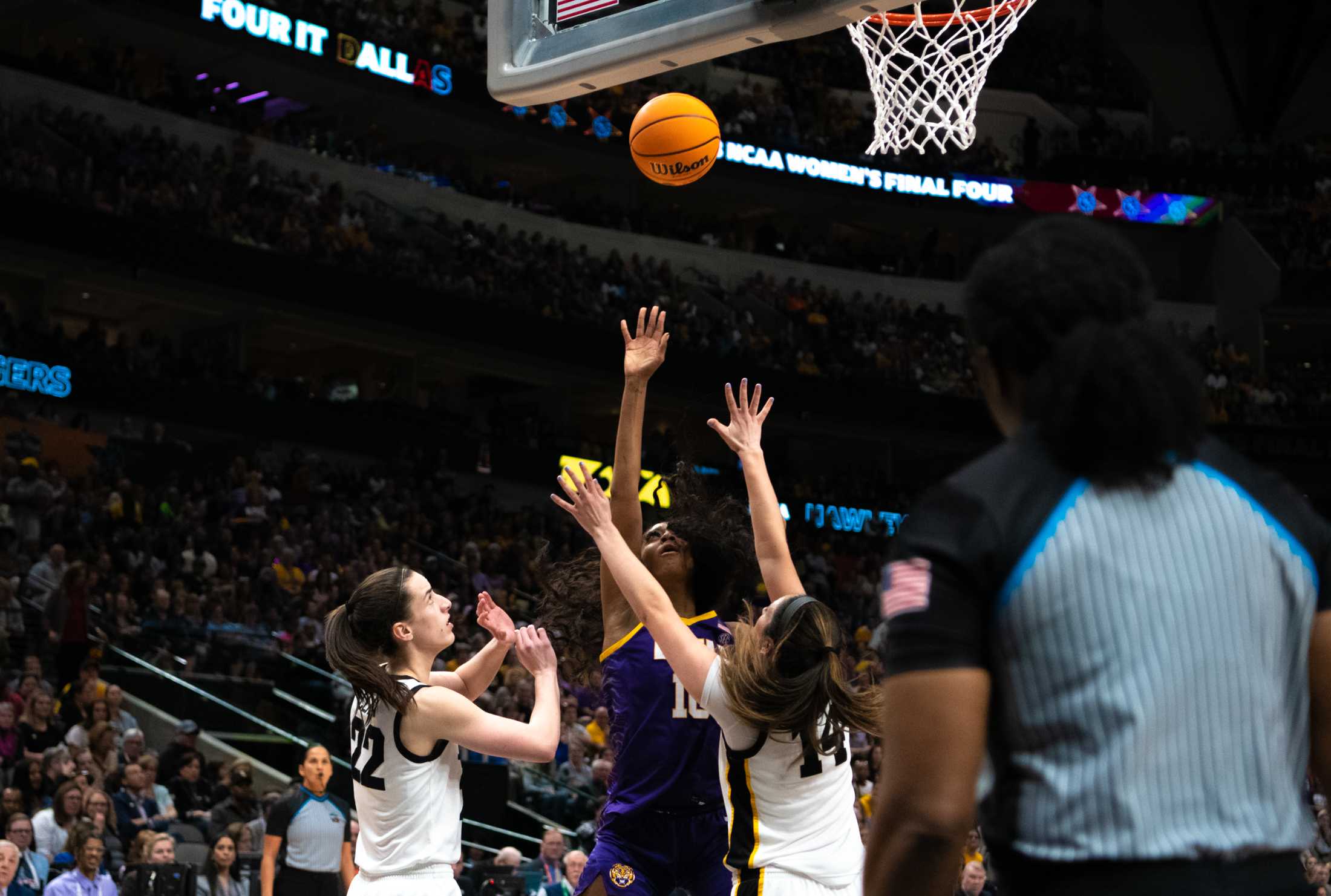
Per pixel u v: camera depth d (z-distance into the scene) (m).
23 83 21.47
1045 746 1.37
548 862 9.37
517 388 28.12
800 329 28.41
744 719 3.19
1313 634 1.44
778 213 31.58
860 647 17.20
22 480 16.28
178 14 22.92
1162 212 30.84
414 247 24.70
